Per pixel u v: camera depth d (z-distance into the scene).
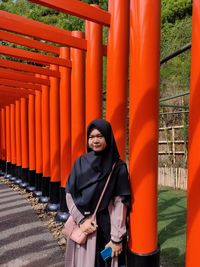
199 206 2.52
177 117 11.61
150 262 3.08
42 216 7.14
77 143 5.91
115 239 2.65
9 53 5.89
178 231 5.81
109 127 2.68
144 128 3.02
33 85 8.72
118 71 3.76
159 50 3.06
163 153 11.83
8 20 4.59
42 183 8.66
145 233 3.08
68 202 2.79
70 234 2.78
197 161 2.51
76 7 3.65
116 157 2.75
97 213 2.70
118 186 2.71
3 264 4.54
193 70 2.50
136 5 2.99
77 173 2.75
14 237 5.70
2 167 14.46
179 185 9.74
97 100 4.88
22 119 10.90
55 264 4.52
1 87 9.56
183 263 4.46
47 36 4.76
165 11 16.19
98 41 4.86
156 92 3.04
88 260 2.71
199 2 2.43
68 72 6.82
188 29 14.90
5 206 8.22
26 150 10.89
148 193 3.05
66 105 6.77
